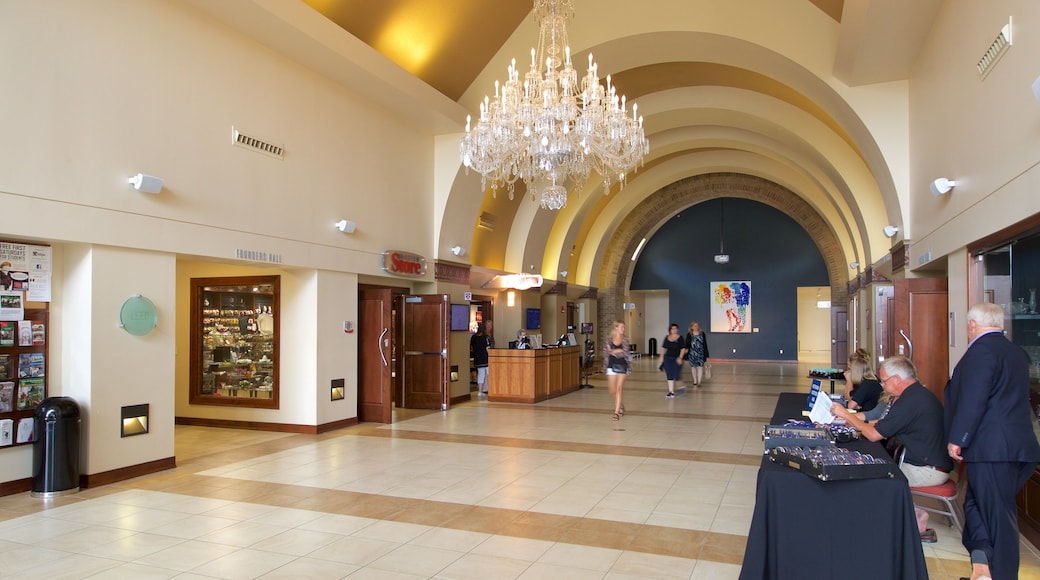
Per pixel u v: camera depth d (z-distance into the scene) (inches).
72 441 223.5
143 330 247.0
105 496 219.8
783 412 209.6
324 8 312.0
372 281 402.0
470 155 313.4
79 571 154.7
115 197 235.8
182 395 372.5
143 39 247.3
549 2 299.3
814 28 332.5
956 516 165.3
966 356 140.7
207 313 369.4
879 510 116.1
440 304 433.1
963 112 220.4
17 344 220.1
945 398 159.6
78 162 223.5
